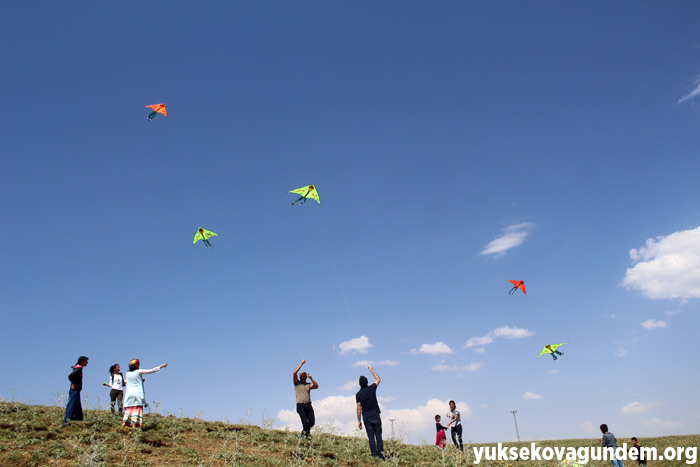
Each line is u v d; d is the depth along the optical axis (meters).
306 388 13.86
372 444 12.45
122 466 9.70
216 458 11.34
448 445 15.58
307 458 12.24
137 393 13.00
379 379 13.17
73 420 12.77
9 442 10.55
